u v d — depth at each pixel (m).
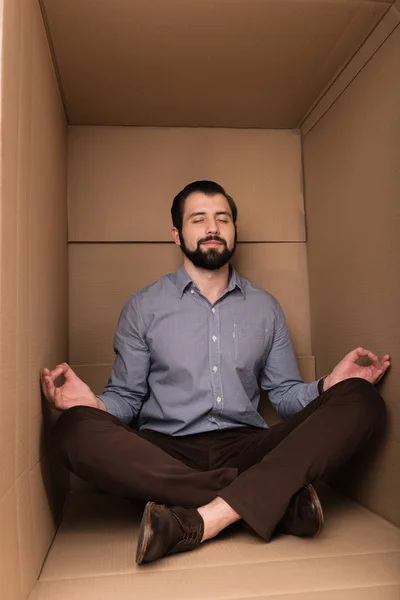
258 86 1.95
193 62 1.78
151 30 1.61
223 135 2.25
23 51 1.15
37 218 1.31
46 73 1.56
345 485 1.76
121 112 2.09
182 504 1.31
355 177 1.73
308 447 1.30
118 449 1.31
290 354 1.87
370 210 1.63
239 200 2.22
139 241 2.15
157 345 1.72
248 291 1.86
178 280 1.80
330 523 1.45
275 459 1.29
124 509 1.66
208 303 1.77
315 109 2.08
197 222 1.77
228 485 1.31
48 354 1.49
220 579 1.08
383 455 1.51
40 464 1.31
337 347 1.91
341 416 1.36
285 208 2.24
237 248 2.21
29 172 1.20
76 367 2.03
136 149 2.19
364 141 1.67
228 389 1.68
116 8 1.51
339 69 1.83
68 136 2.16
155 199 2.18
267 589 1.03
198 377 1.68
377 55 1.58
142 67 1.81
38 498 1.25
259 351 1.78
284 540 1.29
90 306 2.11
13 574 0.95
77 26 1.58
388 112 1.51
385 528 1.40
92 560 1.20
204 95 2.00
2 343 0.92
